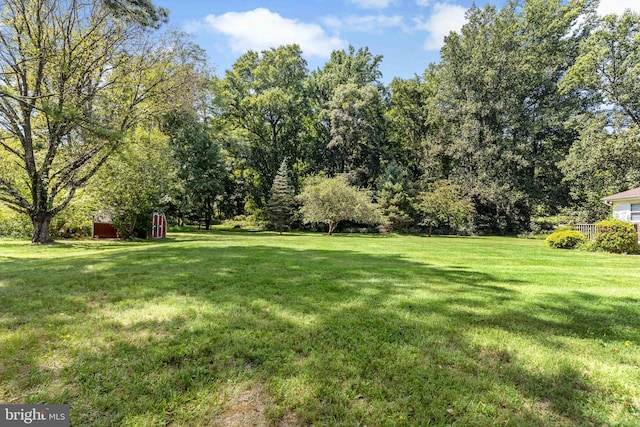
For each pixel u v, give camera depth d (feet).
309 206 76.95
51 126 39.93
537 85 89.35
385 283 16.61
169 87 48.73
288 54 106.32
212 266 20.31
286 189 85.81
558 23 85.40
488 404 6.66
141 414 6.13
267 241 46.70
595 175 70.74
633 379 7.69
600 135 68.39
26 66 35.27
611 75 69.67
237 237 60.54
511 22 92.22
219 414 6.21
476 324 10.85
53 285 15.11
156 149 51.75
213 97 88.48
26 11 36.32
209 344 8.87
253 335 9.53
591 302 13.69
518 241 63.77
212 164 85.20
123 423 5.87
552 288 16.42
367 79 114.42
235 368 7.76
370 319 11.07
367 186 101.81
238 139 92.73
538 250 40.98
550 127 88.84
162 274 17.62
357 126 95.61
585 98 82.07
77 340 9.04
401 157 108.78
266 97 96.89
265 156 107.04
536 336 9.98
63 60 35.76
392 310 12.10
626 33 67.51
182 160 79.15
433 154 99.76
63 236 54.90
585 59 70.79
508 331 10.32
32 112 39.14
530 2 90.07
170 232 78.84
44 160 41.39
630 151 63.98
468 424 6.06
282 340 9.27
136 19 31.09
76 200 46.29
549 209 89.30
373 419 6.15
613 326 10.97
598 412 6.50
